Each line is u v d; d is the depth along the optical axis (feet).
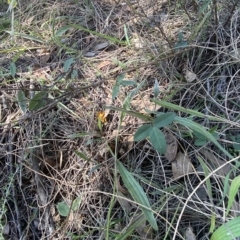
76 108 1.67
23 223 1.56
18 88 1.62
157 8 1.98
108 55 1.84
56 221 1.51
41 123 1.64
